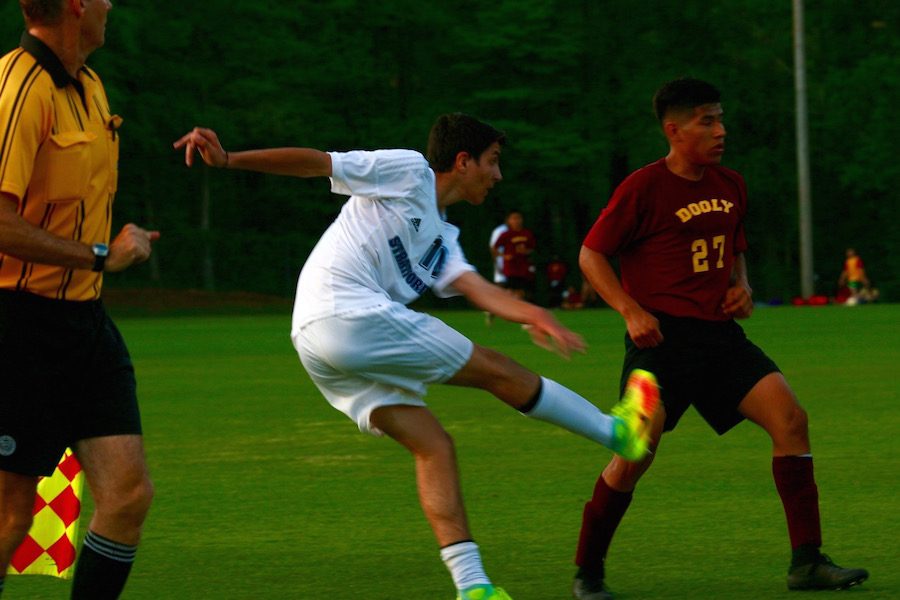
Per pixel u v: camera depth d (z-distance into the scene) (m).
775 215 165.12
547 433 31.56
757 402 16.95
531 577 17.58
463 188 15.55
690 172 17.17
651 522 20.86
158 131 133.00
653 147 139.12
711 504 22.28
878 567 17.75
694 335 17.11
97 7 13.28
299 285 15.27
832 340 62.31
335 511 22.12
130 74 128.75
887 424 32.06
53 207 13.15
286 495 23.66
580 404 15.06
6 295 13.18
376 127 143.38
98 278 13.68
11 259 13.11
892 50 154.75
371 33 146.62
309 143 140.00
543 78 140.12
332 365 14.88
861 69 150.12
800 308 107.19
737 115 152.12
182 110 131.12
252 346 65.62
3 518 13.62
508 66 140.50
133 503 13.66
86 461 13.73
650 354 17.11
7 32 112.81
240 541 19.83
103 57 120.69
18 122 12.70
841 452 27.69
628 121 140.62
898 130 148.12
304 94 141.38
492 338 67.88
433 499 14.49
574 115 141.75
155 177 141.25
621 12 141.12
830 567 16.58
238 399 40.03
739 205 17.42
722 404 17.33
